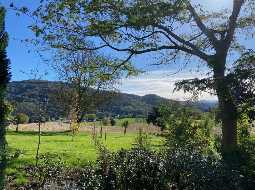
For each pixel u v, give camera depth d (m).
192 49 27.72
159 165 13.66
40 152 28.86
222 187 14.05
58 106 54.59
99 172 13.41
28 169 21.97
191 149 20.41
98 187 13.10
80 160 26.06
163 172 13.57
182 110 27.12
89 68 30.25
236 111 24.33
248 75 22.56
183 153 15.11
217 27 28.92
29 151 29.28
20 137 46.69
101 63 29.91
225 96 23.31
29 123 74.81
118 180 13.19
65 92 55.62
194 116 27.22
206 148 23.03
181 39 27.50
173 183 13.70
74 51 28.17
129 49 28.48
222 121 25.36
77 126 44.16
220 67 26.47
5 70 12.86
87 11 26.38
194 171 13.95
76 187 14.19
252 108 23.69
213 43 26.95
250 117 24.00
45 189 18.36
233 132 25.44
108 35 27.58
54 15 26.88
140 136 21.48
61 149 32.09
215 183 13.98
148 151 14.93
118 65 29.97
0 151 12.89
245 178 15.09
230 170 15.04
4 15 13.02
